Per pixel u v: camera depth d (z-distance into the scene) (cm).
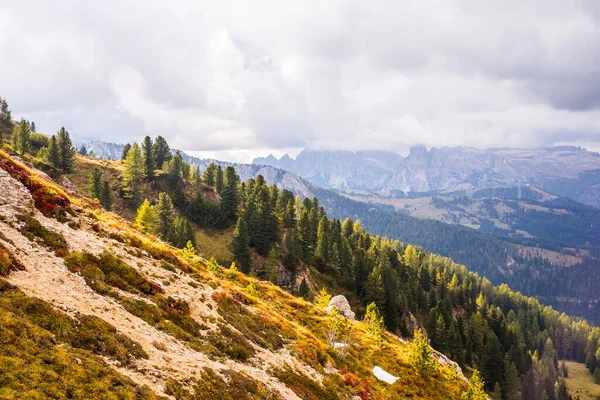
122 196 13975
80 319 1873
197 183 16225
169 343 2283
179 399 1742
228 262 11388
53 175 11925
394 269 15488
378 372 4831
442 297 16925
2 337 1405
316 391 3109
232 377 2300
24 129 13512
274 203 15262
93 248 2808
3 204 2620
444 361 7112
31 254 2248
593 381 17162
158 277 3166
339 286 13075
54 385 1326
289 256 11956
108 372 1574
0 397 1150
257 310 4253
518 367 12781
